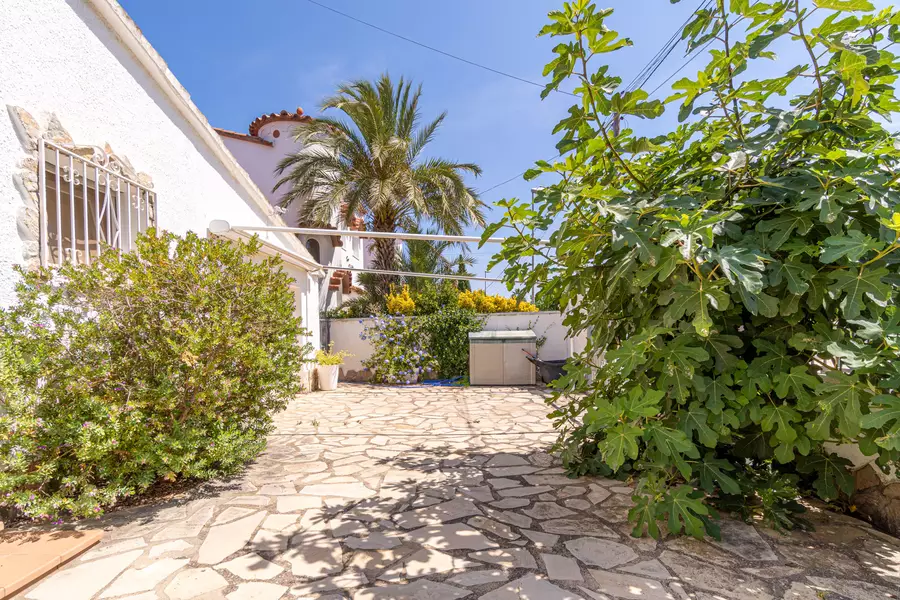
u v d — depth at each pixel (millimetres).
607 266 2959
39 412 2514
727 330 2695
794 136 2525
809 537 2549
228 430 3420
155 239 3215
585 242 2658
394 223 12570
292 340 4035
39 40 2752
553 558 2336
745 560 2305
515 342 9195
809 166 2545
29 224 2652
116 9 3309
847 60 2150
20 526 2561
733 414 2412
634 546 2467
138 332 3006
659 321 2625
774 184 2318
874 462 2691
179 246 3352
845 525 2695
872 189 2119
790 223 2320
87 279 2793
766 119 2732
